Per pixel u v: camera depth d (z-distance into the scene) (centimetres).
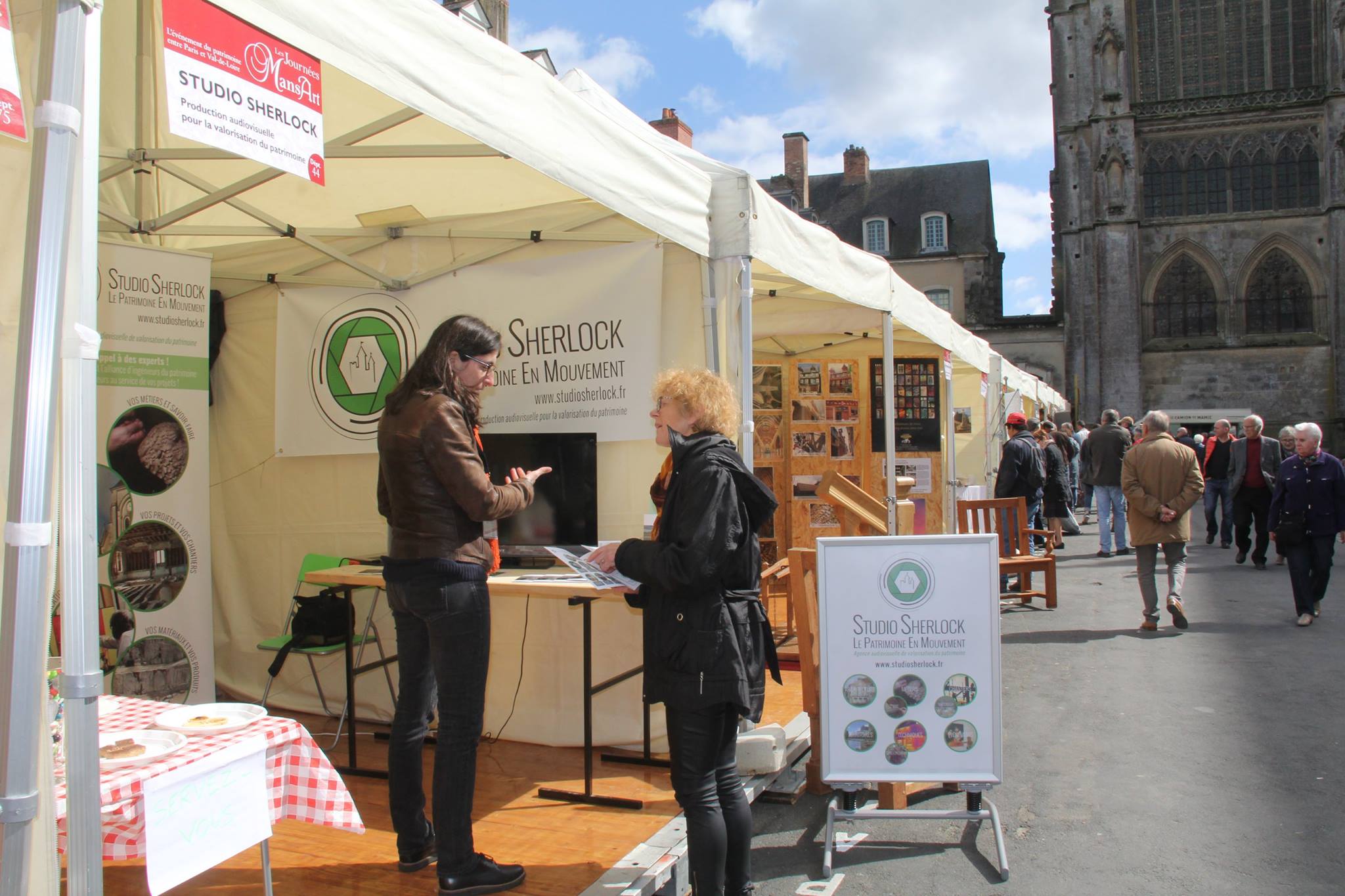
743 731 462
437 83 271
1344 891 352
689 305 464
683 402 307
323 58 236
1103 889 359
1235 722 560
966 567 388
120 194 491
